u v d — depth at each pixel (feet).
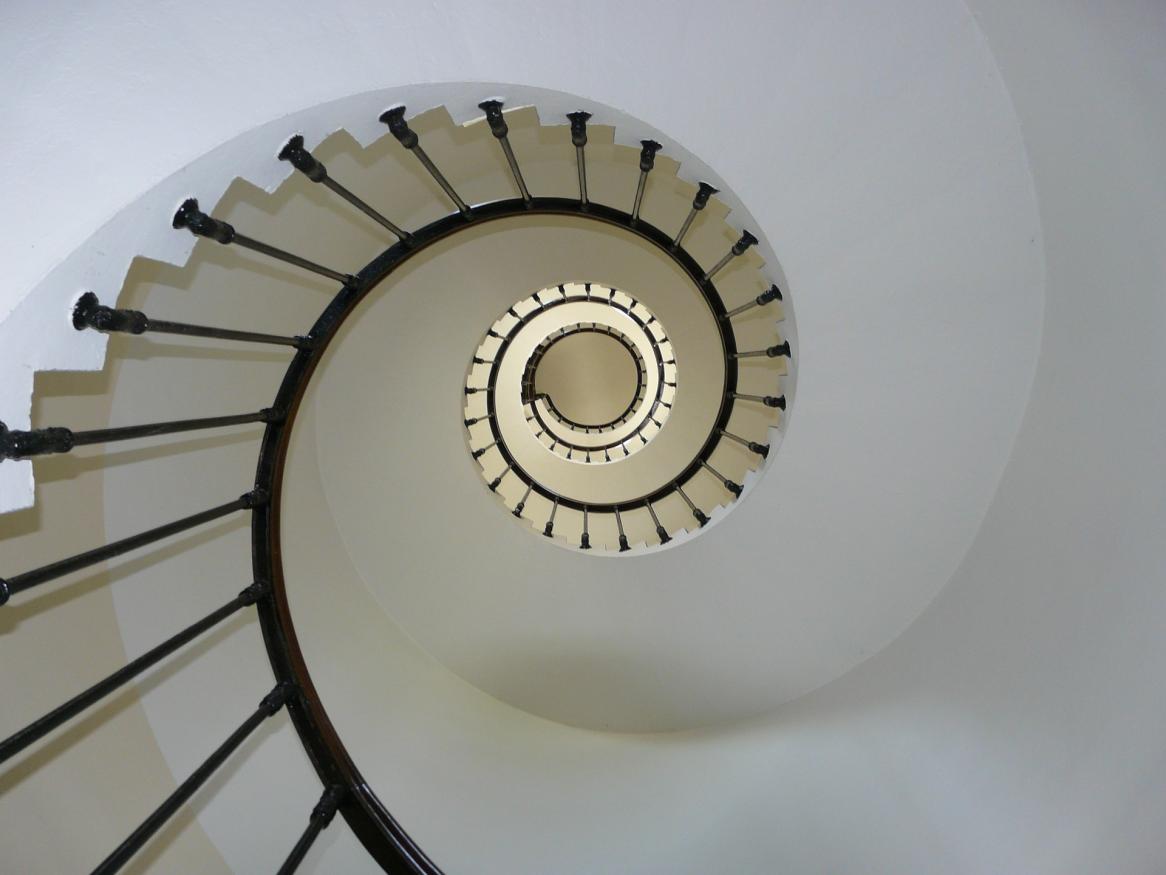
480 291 12.28
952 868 6.67
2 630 5.51
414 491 11.37
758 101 5.58
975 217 6.07
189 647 7.39
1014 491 7.13
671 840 8.79
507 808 9.54
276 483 7.47
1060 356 6.28
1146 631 5.37
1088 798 5.67
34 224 3.45
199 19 3.93
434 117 8.57
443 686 11.18
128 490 6.83
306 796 8.15
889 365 7.15
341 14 4.42
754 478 9.73
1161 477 5.20
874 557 8.67
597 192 11.73
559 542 11.80
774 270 7.30
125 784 6.37
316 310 9.72
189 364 7.57
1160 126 4.54
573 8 4.99
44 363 3.78
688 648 10.75
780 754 9.21
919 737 7.84
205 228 4.68
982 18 4.98
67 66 3.56
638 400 22.30
